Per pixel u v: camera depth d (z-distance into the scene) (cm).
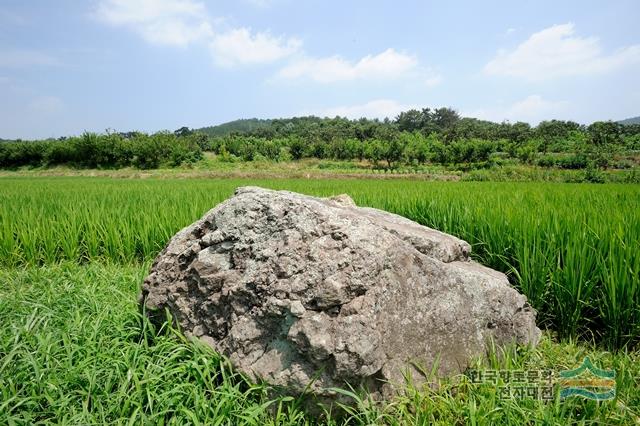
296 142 6962
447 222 787
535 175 4125
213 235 366
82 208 1006
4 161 6178
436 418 304
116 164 6097
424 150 6188
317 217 340
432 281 354
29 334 365
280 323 308
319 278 305
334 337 286
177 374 313
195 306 359
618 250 481
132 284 548
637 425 294
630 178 3712
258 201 365
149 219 823
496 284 394
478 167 5634
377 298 307
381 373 303
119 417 278
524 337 400
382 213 533
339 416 296
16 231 792
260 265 329
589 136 6544
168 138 6438
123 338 368
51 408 283
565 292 474
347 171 5212
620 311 434
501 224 650
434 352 339
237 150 7150
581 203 977
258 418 284
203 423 268
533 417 286
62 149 6112
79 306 461
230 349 318
